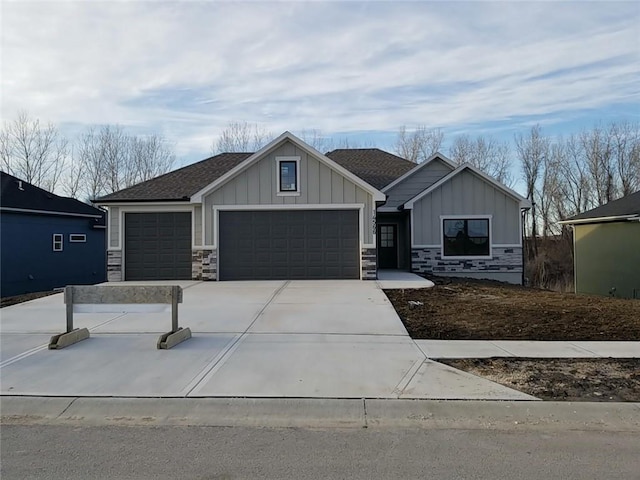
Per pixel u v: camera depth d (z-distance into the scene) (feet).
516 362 20.57
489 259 59.00
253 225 50.83
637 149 114.01
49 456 12.76
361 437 13.89
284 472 11.78
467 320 29.09
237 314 30.89
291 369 19.77
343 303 34.78
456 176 59.41
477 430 14.35
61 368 20.11
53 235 69.21
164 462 12.38
